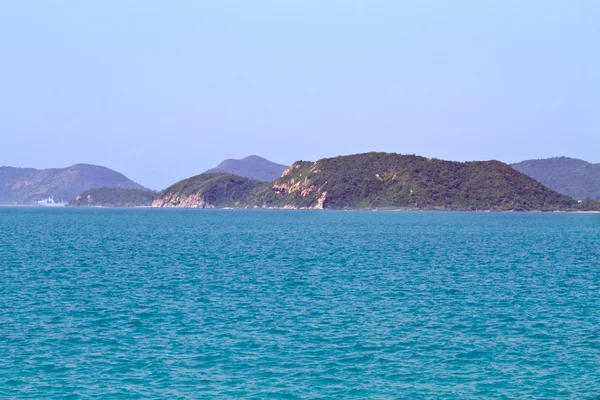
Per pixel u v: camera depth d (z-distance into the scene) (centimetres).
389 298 5647
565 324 4675
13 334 4272
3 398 3195
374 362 3772
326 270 7631
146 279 6719
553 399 3259
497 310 5141
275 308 5159
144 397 3234
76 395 3247
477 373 3609
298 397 3259
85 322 4625
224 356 3853
